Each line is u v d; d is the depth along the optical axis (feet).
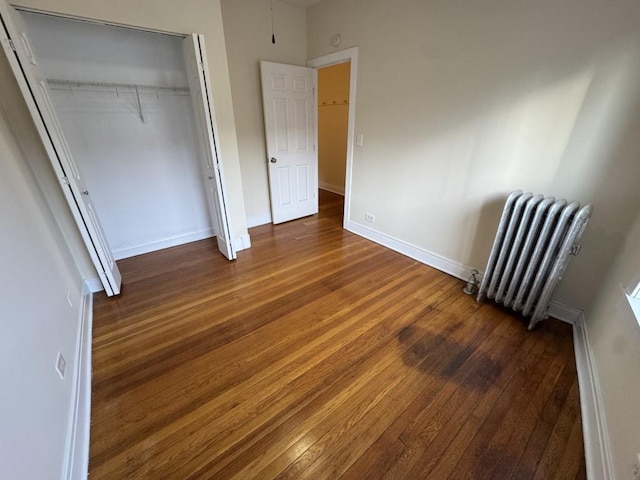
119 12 6.39
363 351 5.91
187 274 8.79
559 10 5.41
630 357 3.83
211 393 5.00
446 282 8.43
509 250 6.63
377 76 9.06
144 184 9.55
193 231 11.08
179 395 4.96
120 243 9.60
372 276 8.74
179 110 9.50
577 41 5.33
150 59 8.58
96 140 8.43
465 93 7.18
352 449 4.18
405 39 8.01
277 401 4.87
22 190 5.35
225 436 4.33
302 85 11.59
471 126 7.29
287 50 11.12
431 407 4.78
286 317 6.91
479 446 4.23
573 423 4.53
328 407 4.78
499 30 6.25
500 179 7.10
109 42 7.88
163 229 10.36
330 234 11.87
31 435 3.10
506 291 6.89
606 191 5.57
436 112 7.90
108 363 5.60
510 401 4.88
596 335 5.29
